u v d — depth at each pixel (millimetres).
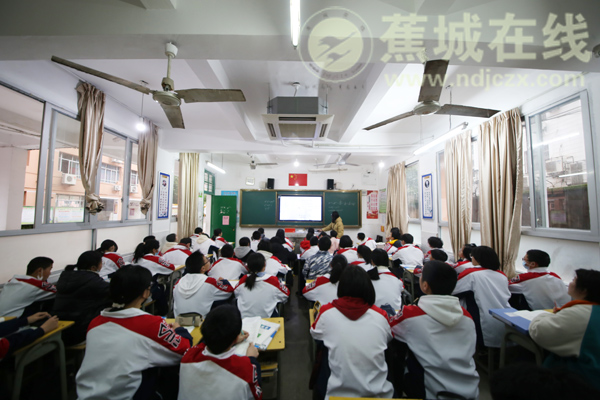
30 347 1442
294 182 7531
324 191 7328
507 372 492
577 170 2402
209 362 1002
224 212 7469
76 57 1982
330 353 1195
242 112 3682
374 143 4941
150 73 2842
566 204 2498
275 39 1755
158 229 4773
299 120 2930
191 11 1719
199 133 4945
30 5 1731
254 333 1494
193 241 5031
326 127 3141
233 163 7590
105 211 3625
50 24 1719
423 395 1216
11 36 1713
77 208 3088
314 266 3008
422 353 1221
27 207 2566
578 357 1177
